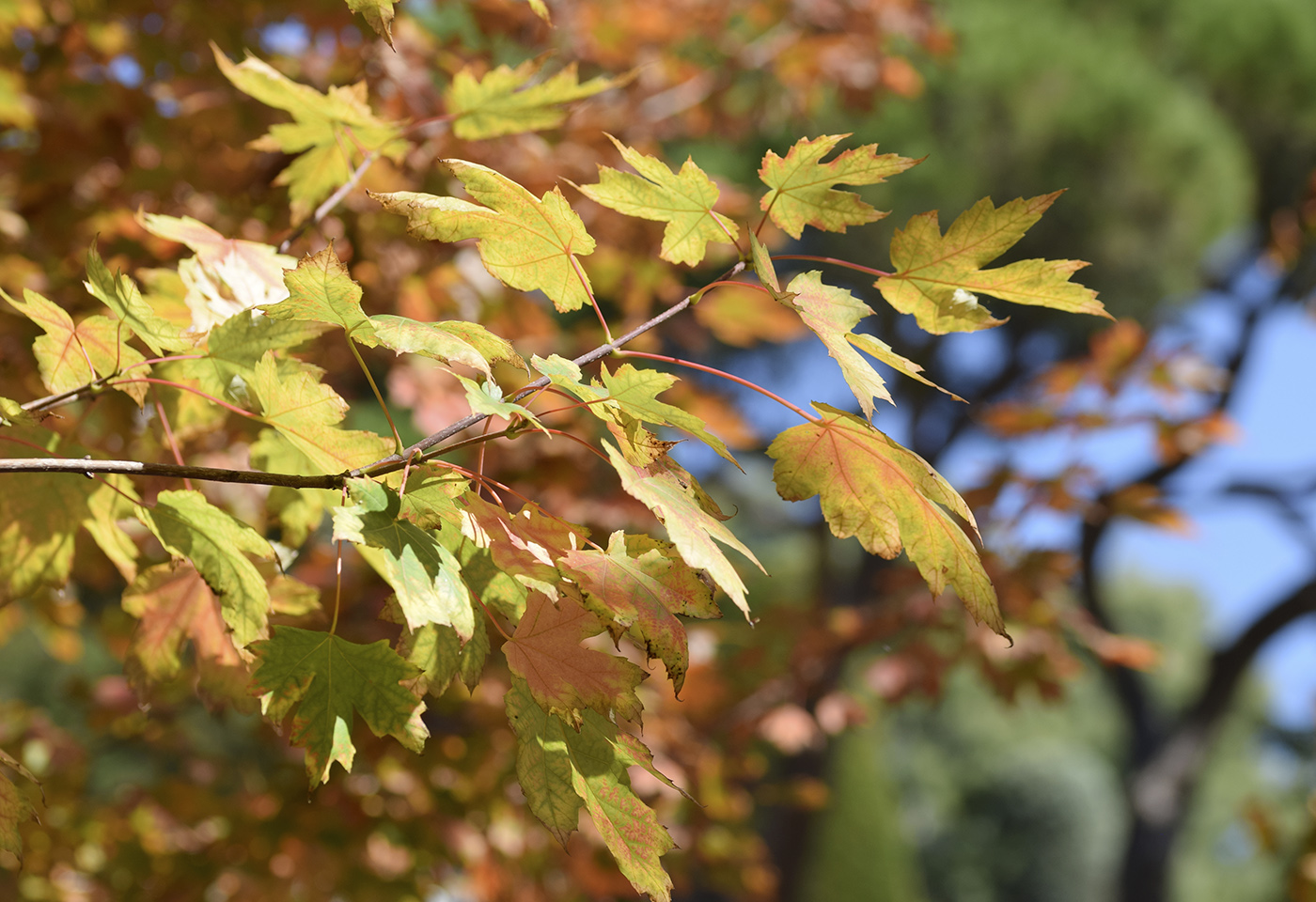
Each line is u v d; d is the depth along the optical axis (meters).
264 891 3.02
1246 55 11.87
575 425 2.75
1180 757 13.54
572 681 0.96
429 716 3.08
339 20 2.72
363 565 3.09
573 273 1.10
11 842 1.06
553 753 0.98
